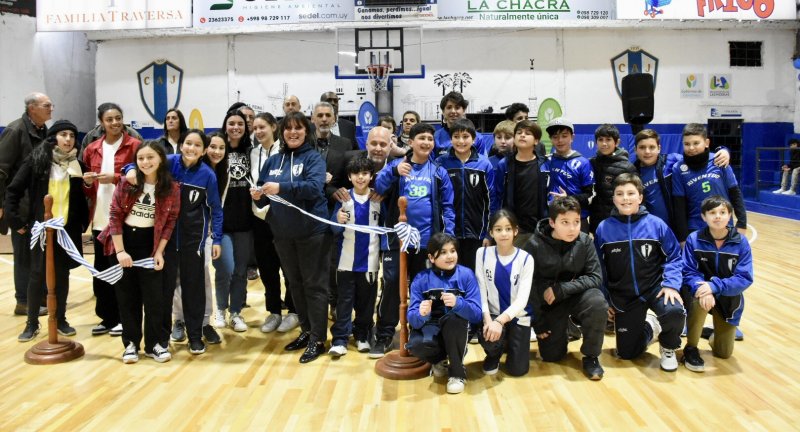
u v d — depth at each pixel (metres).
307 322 3.25
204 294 3.18
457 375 2.67
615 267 3.02
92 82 10.47
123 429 2.28
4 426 2.30
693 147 3.29
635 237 2.97
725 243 2.93
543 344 3.02
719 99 10.12
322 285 3.07
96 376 2.84
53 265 3.09
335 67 9.51
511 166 3.40
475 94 9.92
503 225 2.81
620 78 9.94
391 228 3.04
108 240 3.02
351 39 9.82
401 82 9.92
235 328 3.59
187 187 3.07
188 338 3.21
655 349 3.23
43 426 2.30
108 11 9.02
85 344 3.35
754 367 2.91
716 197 2.90
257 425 2.31
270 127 3.48
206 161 3.31
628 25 9.55
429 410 2.45
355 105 9.90
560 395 2.60
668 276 2.90
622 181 2.98
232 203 3.51
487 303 2.89
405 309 2.84
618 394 2.60
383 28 9.38
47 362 3.00
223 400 2.55
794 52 10.12
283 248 3.08
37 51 9.30
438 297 2.73
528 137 3.28
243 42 9.87
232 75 9.91
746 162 10.25
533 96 9.92
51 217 3.09
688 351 2.93
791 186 9.24
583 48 9.88
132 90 9.99
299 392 2.64
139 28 9.05
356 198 3.18
